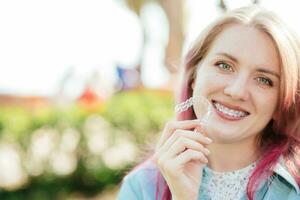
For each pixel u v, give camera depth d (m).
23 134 7.60
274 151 2.31
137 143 8.08
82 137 7.91
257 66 2.16
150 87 12.61
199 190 2.36
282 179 2.30
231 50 2.18
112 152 8.04
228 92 2.16
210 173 2.37
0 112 7.85
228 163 2.35
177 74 2.80
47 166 7.71
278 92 2.20
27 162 7.61
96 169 7.96
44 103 13.13
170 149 2.22
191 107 2.46
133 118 8.11
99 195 7.99
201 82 2.25
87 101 10.41
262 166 2.29
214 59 2.23
